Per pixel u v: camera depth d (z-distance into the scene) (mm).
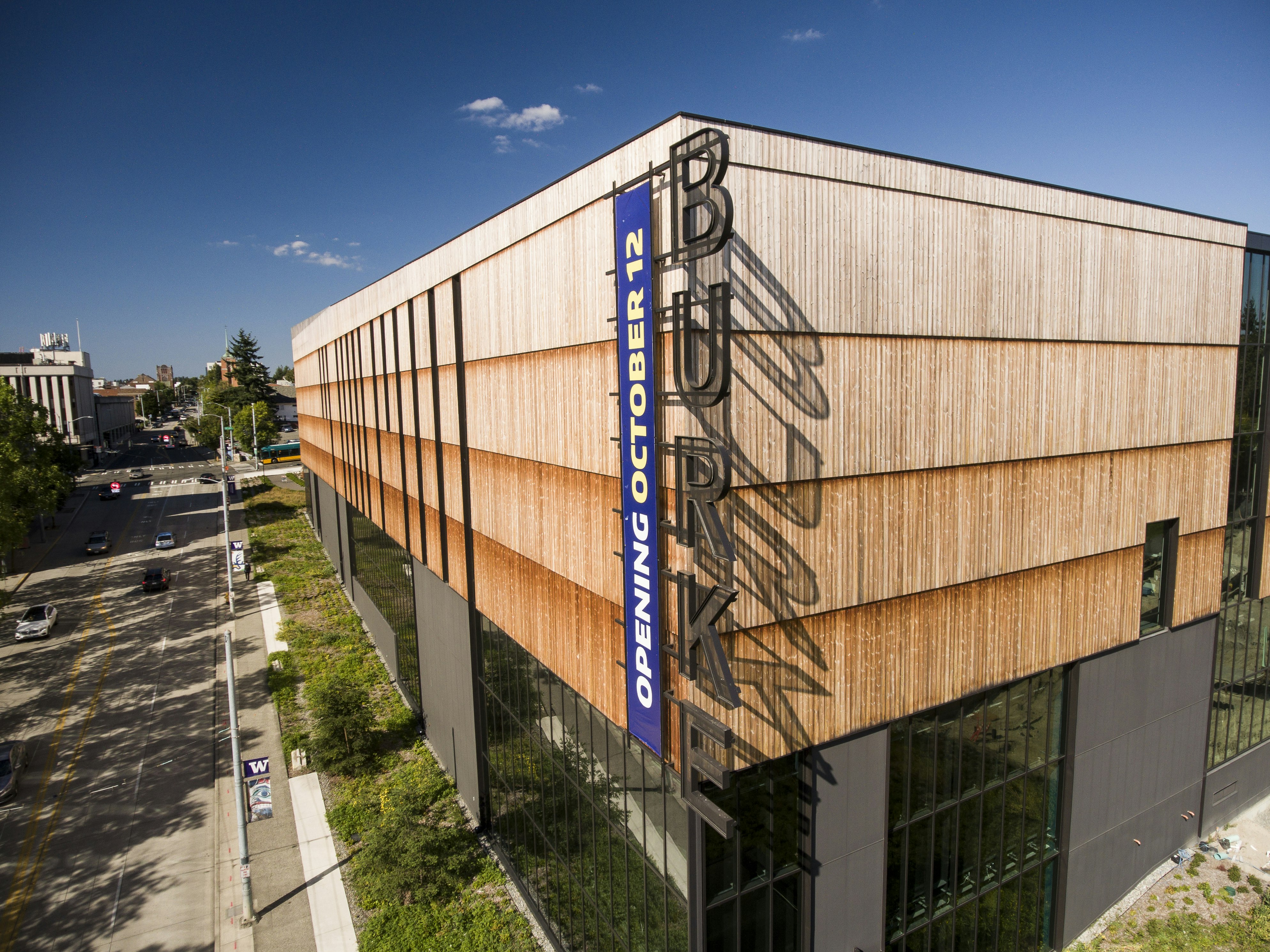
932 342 14711
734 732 12914
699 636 11969
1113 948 19625
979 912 17922
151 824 25297
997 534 16359
